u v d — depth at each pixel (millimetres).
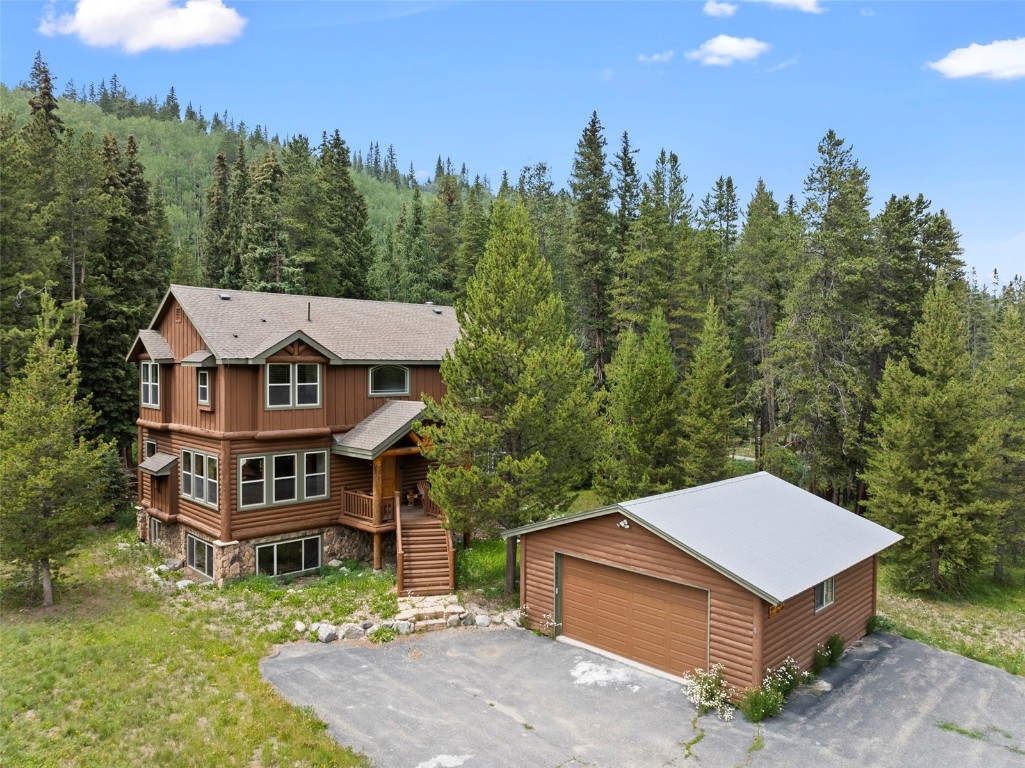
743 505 17594
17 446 18516
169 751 11047
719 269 50406
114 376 33656
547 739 12062
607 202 42750
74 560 23578
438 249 61125
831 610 16234
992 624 22406
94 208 32875
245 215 46906
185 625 17297
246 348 20953
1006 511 27109
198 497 22422
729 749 11766
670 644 14883
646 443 28781
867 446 32188
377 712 13008
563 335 20953
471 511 19328
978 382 26000
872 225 34531
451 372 19703
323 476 22797
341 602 19109
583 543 16562
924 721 12953
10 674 13883
